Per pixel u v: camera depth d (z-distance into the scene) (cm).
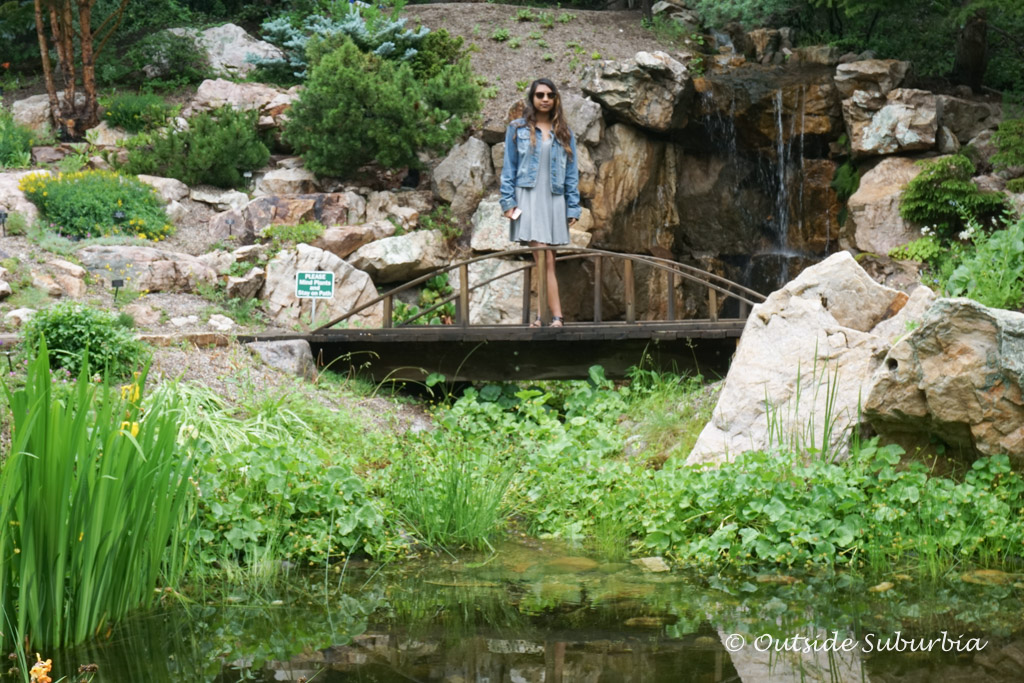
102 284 927
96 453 326
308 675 283
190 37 1428
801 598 369
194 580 392
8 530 307
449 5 1567
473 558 441
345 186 1214
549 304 821
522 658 297
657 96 1299
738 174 1423
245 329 929
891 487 454
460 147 1235
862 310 563
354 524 445
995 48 1609
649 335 769
